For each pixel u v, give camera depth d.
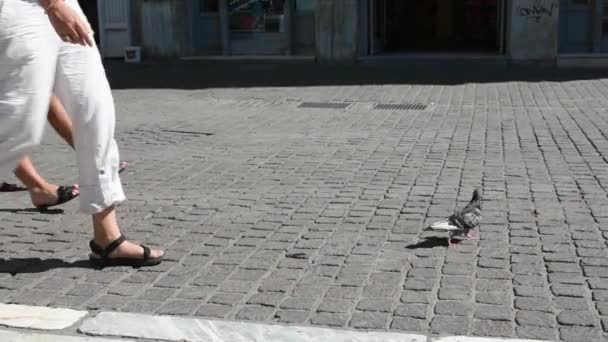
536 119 11.23
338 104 13.24
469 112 12.05
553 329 4.16
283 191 7.23
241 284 4.88
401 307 4.47
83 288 4.84
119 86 16.30
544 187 7.19
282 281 4.91
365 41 19.38
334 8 19.12
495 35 22.06
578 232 5.80
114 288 4.84
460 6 22.78
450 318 4.31
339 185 7.41
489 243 5.59
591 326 4.20
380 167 8.19
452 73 17.25
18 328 4.28
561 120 11.09
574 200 6.72
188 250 5.55
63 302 4.62
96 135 4.85
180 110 12.95
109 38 20.91
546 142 9.43
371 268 5.11
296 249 5.53
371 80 16.30
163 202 6.89
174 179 7.83
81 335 4.18
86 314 4.45
